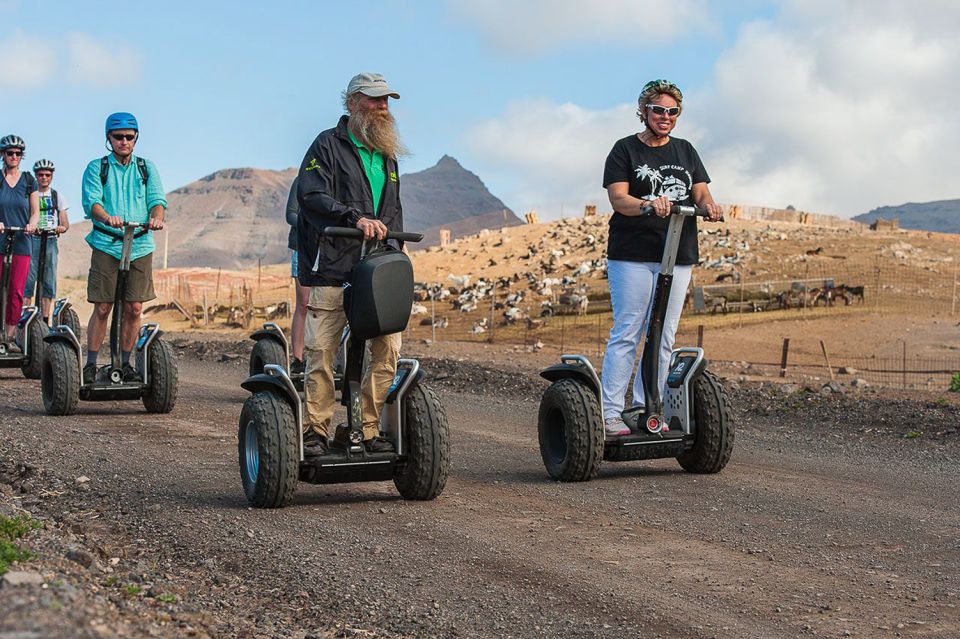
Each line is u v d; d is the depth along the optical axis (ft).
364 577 15.20
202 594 14.37
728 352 76.38
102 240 32.17
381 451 19.86
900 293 104.58
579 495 21.33
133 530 17.88
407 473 20.24
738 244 133.90
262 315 118.62
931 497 21.71
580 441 22.45
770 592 14.71
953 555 16.85
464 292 122.62
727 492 21.71
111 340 32.94
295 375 33.42
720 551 16.94
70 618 9.61
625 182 23.04
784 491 21.93
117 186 31.76
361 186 19.42
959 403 36.35
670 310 23.50
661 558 16.48
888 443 29.35
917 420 32.48
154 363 33.40
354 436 19.54
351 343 19.34
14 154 41.55
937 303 100.32
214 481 22.31
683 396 23.45
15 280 41.91
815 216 192.65
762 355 75.20
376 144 19.35
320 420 19.77
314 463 19.33
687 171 23.34
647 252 23.21
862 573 15.70
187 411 34.68
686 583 15.11
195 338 79.92
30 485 21.47
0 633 8.84
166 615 12.42
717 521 19.07
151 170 32.24
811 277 112.37
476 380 45.11
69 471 22.90
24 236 41.73
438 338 87.40
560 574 15.51
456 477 23.57
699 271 118.52
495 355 62.23
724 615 13.69
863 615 13.70
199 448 26.96
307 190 19.11
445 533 17.85
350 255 19.22
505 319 97.30
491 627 13.21
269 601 14.19
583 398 22.63
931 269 117.29
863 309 96.48
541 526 18.52
